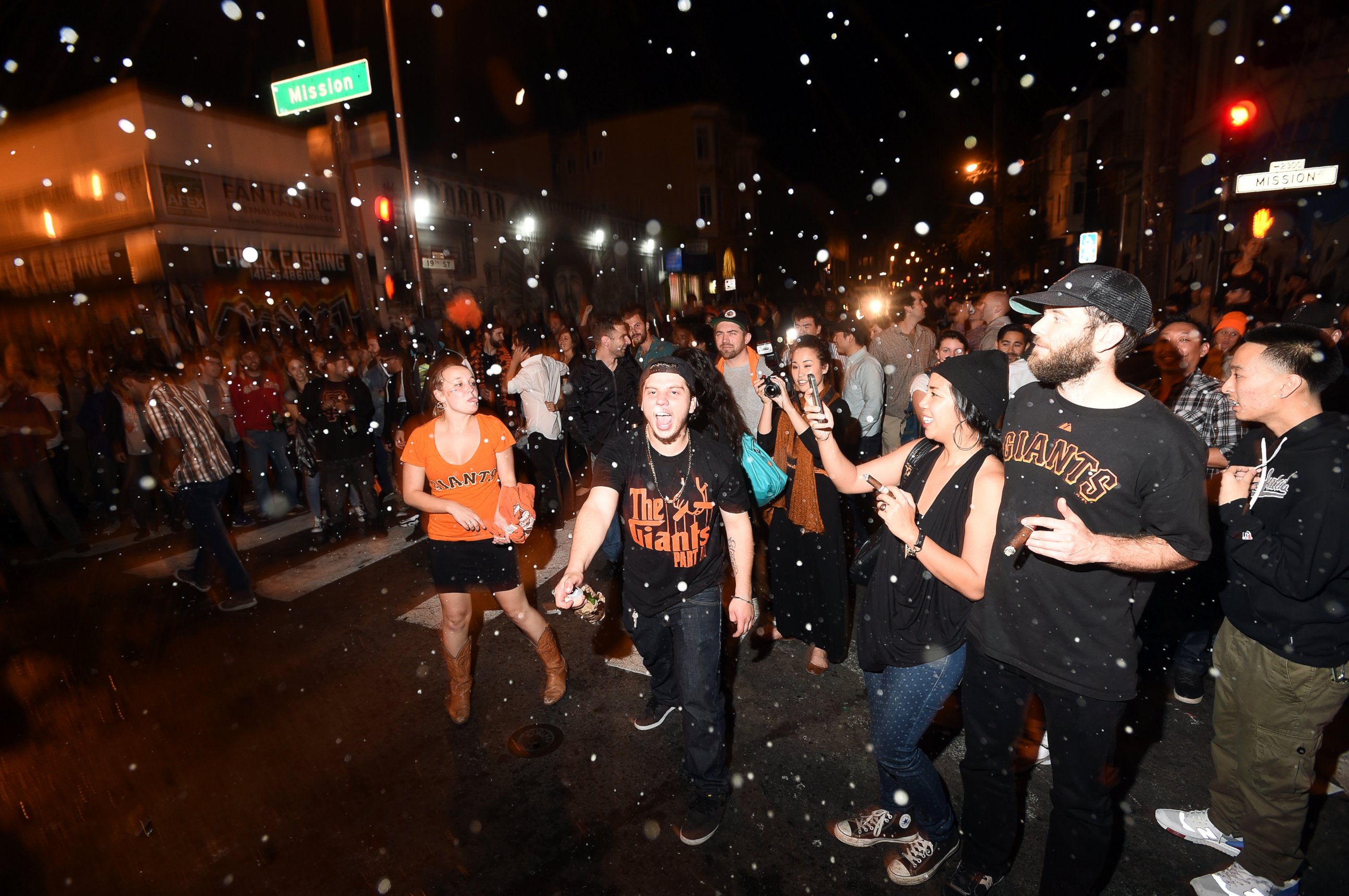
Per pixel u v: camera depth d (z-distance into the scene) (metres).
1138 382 4.96
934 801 2.27
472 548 3.14
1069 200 26.52
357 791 2.92
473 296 18.84
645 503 2.47
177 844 2.67
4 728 3.54
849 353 5.53
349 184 9.88
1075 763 1.85
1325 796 2.62
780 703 3.39
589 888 2.38
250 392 6.77
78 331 12.62
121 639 4.47
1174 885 2.27
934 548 1.88
